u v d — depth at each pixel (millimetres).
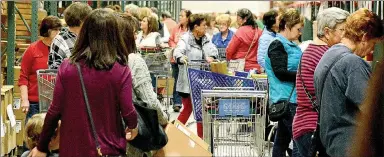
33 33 7609
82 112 3711
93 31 3725
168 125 4570
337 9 4551
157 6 16281
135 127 3785
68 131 3740
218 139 5875
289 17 5551
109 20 3736
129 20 4250
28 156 4008
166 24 13711
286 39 5469
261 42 6906
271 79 5508
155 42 9711
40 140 3869
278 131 5852
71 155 3734
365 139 2145
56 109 3770
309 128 4531
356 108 3898
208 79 6770
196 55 8531
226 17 11305
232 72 8508
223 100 5789
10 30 6996
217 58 8664
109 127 3740
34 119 4309
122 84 3723
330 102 3961
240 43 8828
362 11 4012
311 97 4559
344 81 3902
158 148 4289
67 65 3750
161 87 9484
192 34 8594
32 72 6270
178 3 16562
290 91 5438
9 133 6258
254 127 5816
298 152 4789
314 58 4570
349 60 3879
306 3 11031
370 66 3869
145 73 4195
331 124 3971
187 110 8203
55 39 5637
